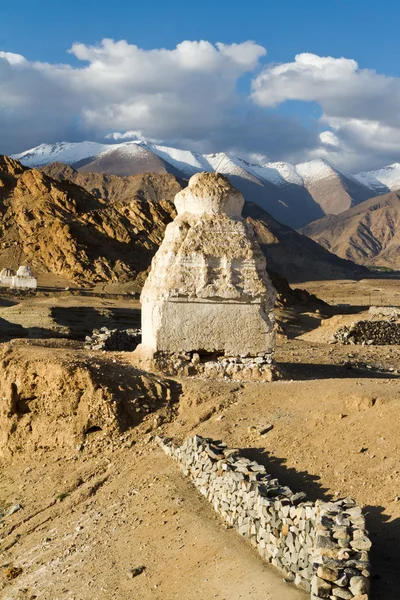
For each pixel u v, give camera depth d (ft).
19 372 65.10
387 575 34.32
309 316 234.79
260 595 35.06
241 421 55.57
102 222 427.33
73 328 188.65
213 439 53.06
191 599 37.09
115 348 92.48
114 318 212.23
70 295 300.20
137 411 61.52
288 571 36.68
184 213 73.00
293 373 73.31
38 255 394.52
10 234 416.05
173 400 62.49
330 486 43.19
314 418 52.21
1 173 483.92
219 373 67.51
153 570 41.47
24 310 197.88
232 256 69.51
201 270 69.00
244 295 69.26
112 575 42.29
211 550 41.09
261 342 69.77
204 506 46.70
